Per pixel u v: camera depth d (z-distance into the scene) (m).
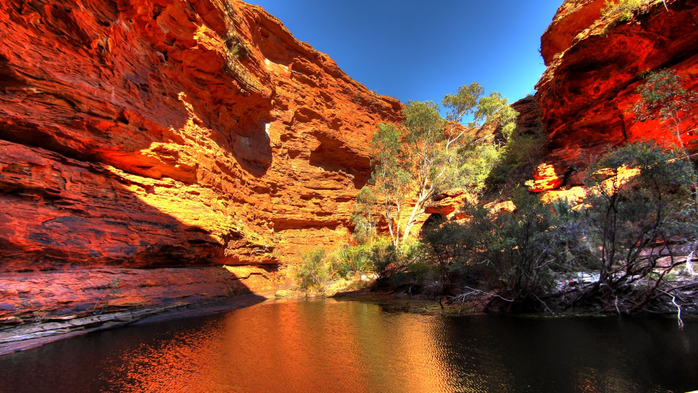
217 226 16.45
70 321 7.98
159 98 15.80
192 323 8.91
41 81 10.91
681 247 7.15
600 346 5.17
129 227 12.04
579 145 17.67
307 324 8.48
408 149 26.25
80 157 12.27
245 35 23.72
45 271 9.06
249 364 5.08
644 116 8.30
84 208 11.02
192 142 17.30
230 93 20.84
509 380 4.01
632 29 13.45
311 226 29.94
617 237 7.80
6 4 10.02
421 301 12.60
